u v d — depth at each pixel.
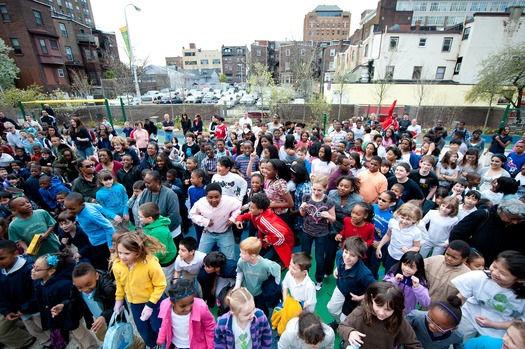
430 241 3.74
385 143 8.75
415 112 21.88
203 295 3.57
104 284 2.84
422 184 4.85
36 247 3.55
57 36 32.31
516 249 2.79
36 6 29.78
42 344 3.22
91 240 3.64
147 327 2.90
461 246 2.64
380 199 3.76
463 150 8.09
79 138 8.61
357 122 10.99
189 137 7.81
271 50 74.88
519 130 15.12
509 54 19.27
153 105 23.55
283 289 3.03
